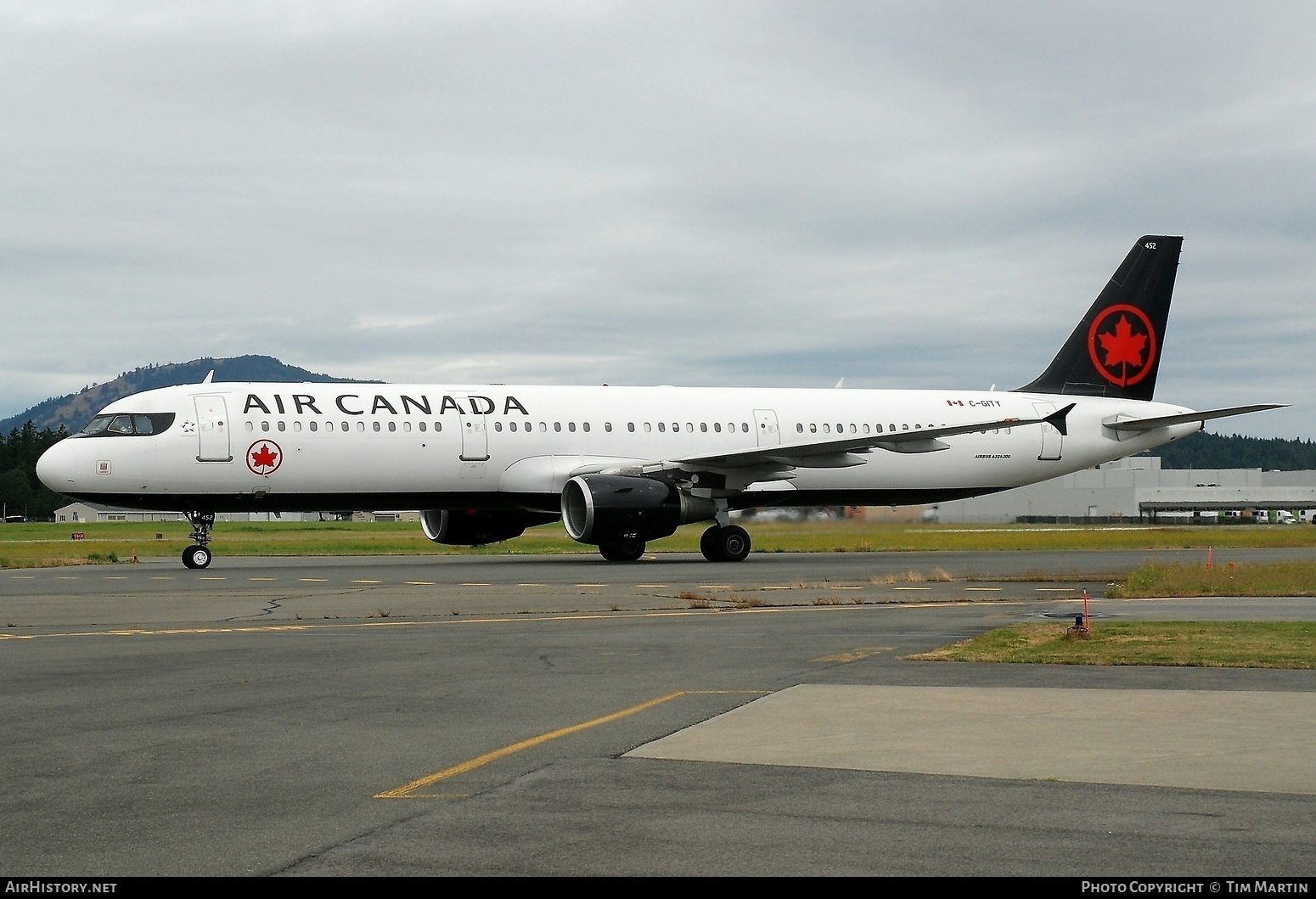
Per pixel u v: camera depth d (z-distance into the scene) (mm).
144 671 13867
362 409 35562
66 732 10297
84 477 33094
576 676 13328
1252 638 16094
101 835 7230
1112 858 6734
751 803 7848
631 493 34875
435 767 8914
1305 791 8078
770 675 13266
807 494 41031
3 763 9109
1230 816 7520
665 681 12898
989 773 8609
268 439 34438
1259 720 10430
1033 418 43156
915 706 11141
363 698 11945
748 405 40531
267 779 8562
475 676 13383
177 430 33719
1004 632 16938
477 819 7520
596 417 38250
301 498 35344
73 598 24438
